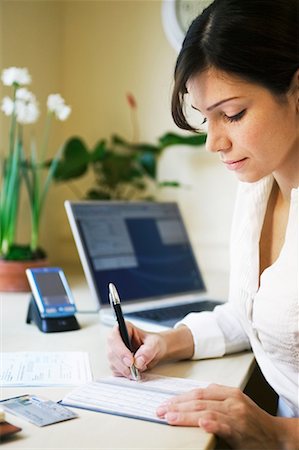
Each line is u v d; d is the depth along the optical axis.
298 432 0.75
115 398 0.82
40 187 2.23
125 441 0.68
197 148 2.24
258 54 0.78
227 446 0.76
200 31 0.82
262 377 1.26
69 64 2.39
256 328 0.95
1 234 1.70
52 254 2.36
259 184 1.03
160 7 2.27
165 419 0.74
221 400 0.77
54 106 1.65
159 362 1.03
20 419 0.73
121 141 2.28
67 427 0.71
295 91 0.81
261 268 1.03
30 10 2.15
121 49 2.33
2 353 1.04
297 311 0.85
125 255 1.47
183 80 0.84
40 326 1.22
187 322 1.12
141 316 1.31
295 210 0.88
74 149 2.06
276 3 0.79
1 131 1.97
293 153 0.91
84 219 1.41
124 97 2.34
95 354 1.06
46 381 0.89
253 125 0.80
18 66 2.09
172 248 1.62
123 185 2.35
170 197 2.30
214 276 2.08
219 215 2.23
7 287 1.65
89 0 2.36
